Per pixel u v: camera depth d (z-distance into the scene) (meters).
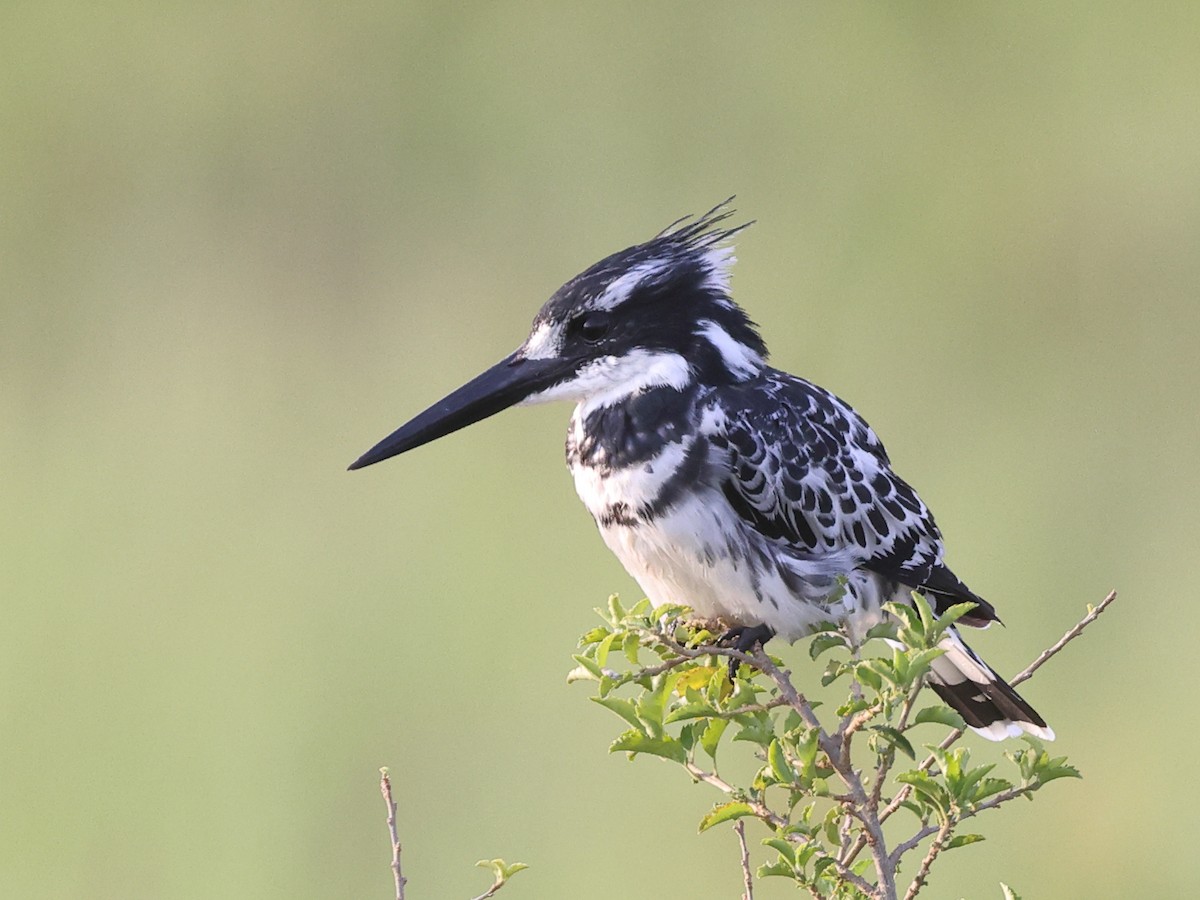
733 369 8.54
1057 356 15.20
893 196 16.66
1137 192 16.41
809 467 8.30
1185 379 14.87
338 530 13.16
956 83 17.52
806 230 16.39
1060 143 16.94
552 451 13.59
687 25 17.86
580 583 12.38
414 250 16.86
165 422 14.58
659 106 17.61
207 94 17.77
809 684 10.88
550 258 16.73
